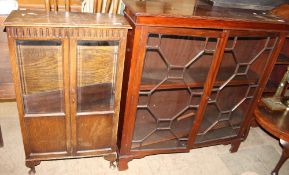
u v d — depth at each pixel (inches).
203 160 72.5
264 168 72.6
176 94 71.3
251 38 64.6
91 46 48.9
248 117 71.6
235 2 63.1
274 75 89.7
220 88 64.3
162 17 46.9
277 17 60.0
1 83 56.7
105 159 62.7
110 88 55.6
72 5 62.0
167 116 71.1
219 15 52.6
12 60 44.0
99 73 52.7
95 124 56.1
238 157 75.5
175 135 66.7
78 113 53.1
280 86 68.9
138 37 48.1
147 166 67.5
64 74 47.6
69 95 50.2
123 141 60.4
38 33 42.4
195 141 69.0
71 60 46.5
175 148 66.2
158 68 63.0
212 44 60.6
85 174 62.3
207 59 66.3
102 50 49.9
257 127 90.7
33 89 50.5
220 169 70.1
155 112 70.8
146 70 61.4
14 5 54.5
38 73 48.9
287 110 67.6
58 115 52.2
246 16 55.9
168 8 52.9
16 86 46.8
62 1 60.9
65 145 57.2
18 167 61.9
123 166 64.1
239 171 70.4
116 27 45.1
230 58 69.3
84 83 53.3
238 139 74.5
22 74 47.5
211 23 50.8
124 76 55.7
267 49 62.1
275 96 69.9
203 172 68.2
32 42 45.4
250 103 69.8
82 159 66.7
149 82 56.5
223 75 66.1
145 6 52.1
